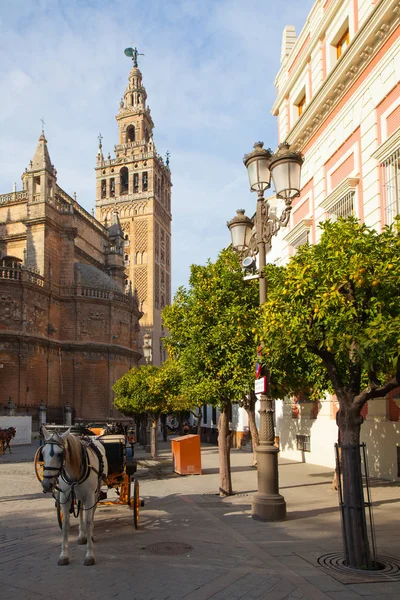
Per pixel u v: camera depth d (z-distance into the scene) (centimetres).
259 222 1251
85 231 7019
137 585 721
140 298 9369
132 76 10494
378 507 1225
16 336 4869
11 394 4800
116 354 5812
